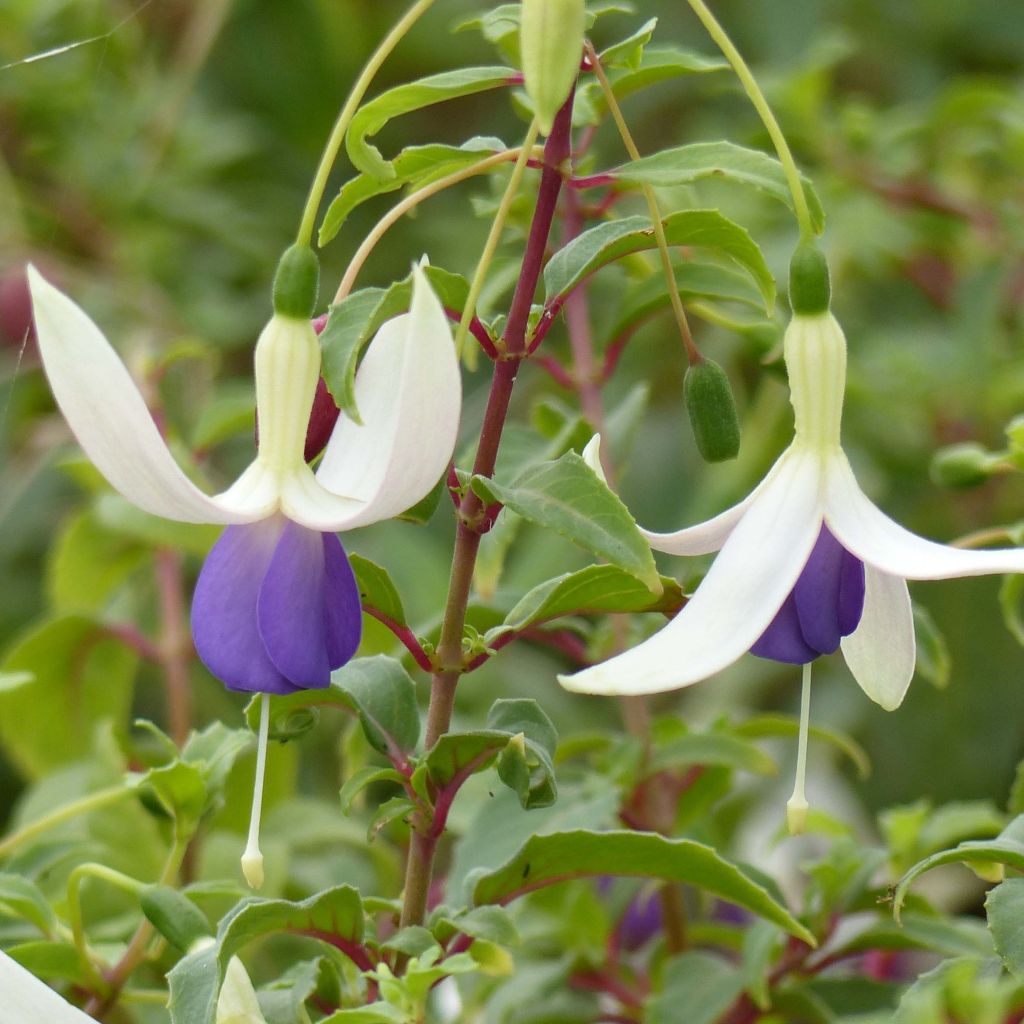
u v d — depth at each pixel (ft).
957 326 2.76
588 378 2.03
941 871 2.50
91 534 2.44
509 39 1.86
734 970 1.93
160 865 2.09
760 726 2.06
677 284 1.94
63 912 1.98
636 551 1.65
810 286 1.69
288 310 1.67
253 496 1.65
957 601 2.78
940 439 2.76
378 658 1.79
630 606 1.74
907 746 2.79
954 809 1.97
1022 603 2.80
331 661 1.65
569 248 1.74
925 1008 1.67
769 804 2.72
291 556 1.65
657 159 1.70
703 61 1.89
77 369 1.59
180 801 1.86
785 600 1.67
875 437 2.77
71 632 2.34
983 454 1.99
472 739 1.73
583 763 2.67
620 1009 2.07
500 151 1.73
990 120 2.79
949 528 2.79
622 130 1.72
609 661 1.63
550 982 2.02
